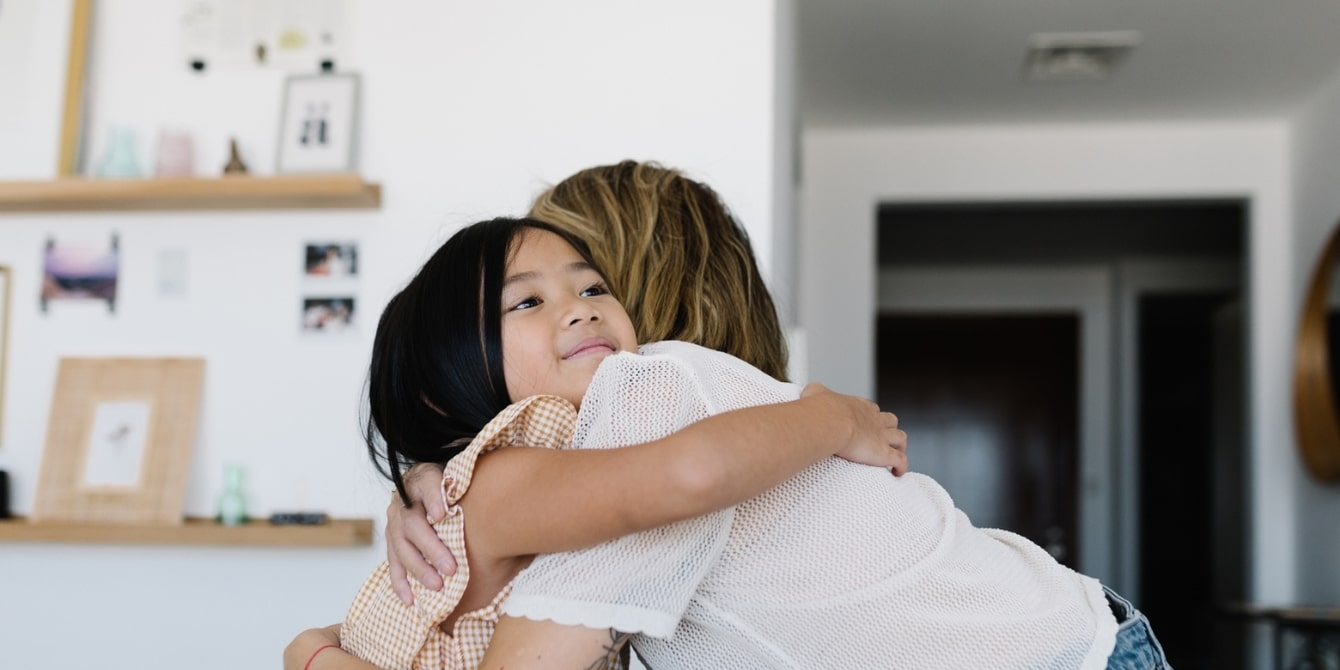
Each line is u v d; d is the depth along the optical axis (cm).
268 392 232
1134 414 608
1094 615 89
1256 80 376
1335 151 373
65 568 233
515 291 88
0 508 229
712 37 225
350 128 229
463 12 232
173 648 230
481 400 86
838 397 85
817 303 438
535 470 75
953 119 425
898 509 84
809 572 79
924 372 629
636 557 73
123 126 237
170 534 219
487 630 81
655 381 79
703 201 111
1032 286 625
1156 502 616
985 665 81
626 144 226
